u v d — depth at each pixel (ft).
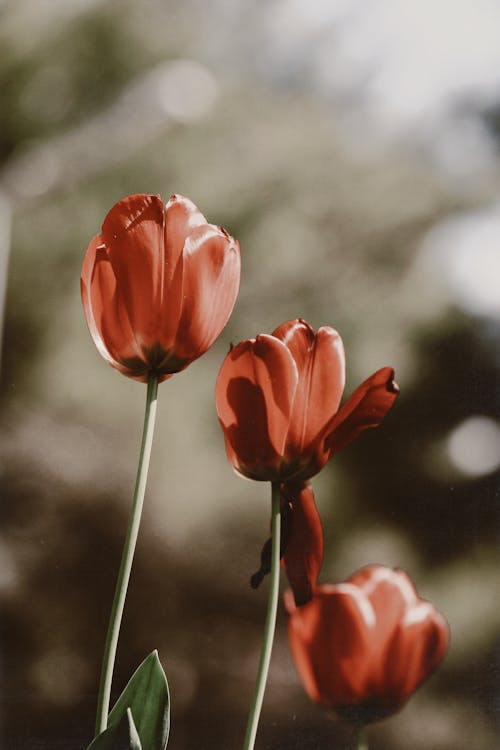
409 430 17.12
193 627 16.11
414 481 16.88
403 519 16.79
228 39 20.59
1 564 16.35
